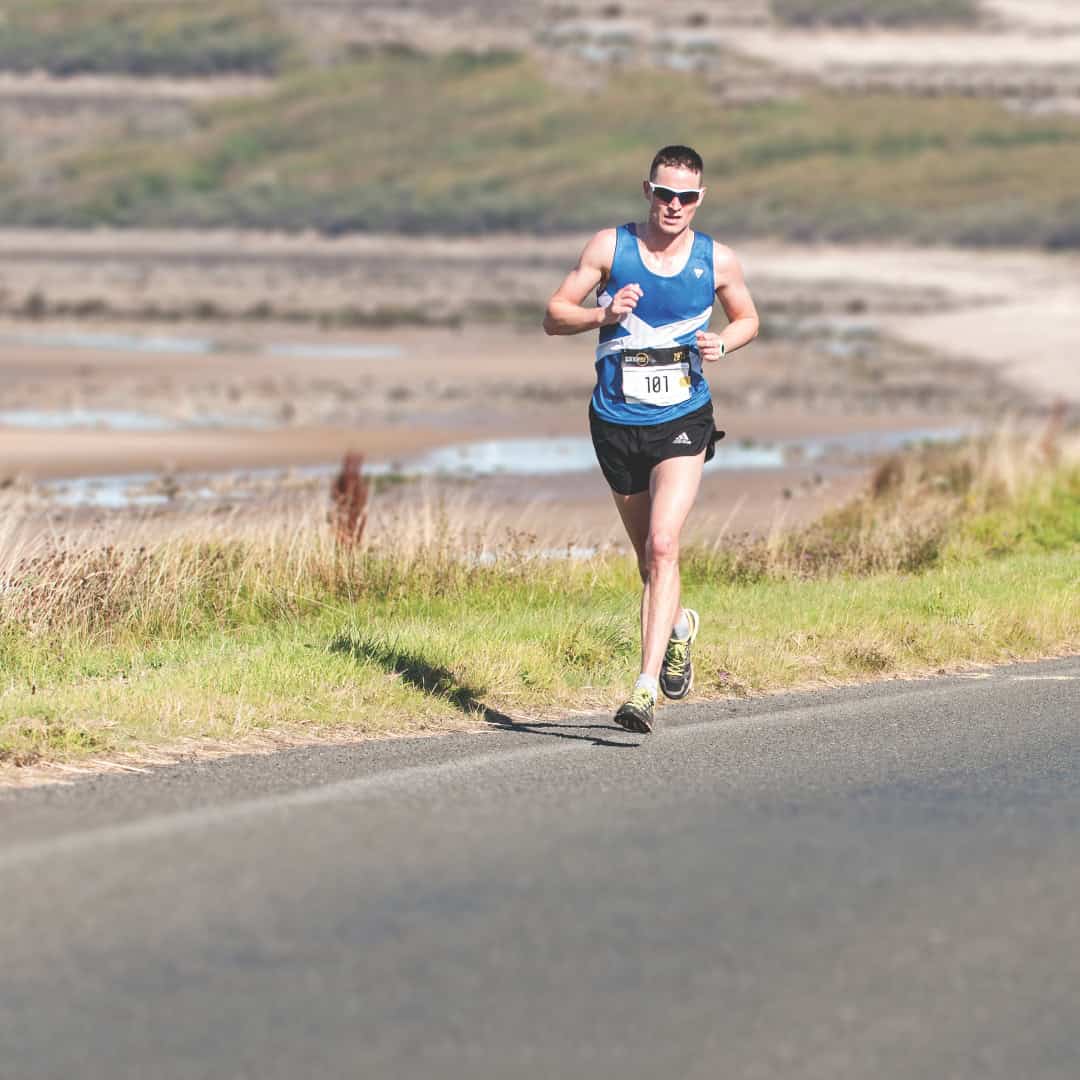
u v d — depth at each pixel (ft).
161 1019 59.72
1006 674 134.62
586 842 80.64
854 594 160.25
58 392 454.81
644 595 104.12
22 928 67.41
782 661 130.93
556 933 68.59
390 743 103.71
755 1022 61.16
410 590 169.27
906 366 603.67
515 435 388.98
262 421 403.34
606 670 129.59
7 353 573.33
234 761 96.89
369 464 332.80
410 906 71.10
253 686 113.91
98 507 264.31
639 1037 59.52
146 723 103.60
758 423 428.97
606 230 103.76
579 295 103.35
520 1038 59.11
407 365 566.36
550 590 169.27
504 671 122.01
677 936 68.69
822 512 253.44
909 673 134.62
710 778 94.68
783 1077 57.16
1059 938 70.23
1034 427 428.56
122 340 651.25
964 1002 63.72
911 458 298.76
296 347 638.12
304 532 177.06
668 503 103.65
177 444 355.97
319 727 107.24
